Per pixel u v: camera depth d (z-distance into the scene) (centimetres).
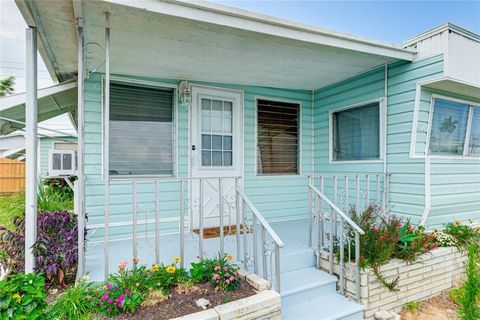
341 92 467
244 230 280
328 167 492
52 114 559
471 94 400
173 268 240
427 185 349
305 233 400
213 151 442
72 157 369
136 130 392
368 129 427
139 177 390
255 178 474
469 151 427
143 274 233
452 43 340
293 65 379
